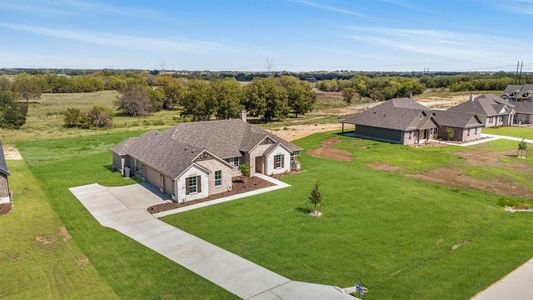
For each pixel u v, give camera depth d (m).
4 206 29.09
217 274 19.44
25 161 43.91
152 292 17.81
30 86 122.62
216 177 32.03
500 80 145.25
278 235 23.98
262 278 19.05
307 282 18.67
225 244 22.81
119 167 39.16
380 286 18.22
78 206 29.41
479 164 43.09
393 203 29.50
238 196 31.39
